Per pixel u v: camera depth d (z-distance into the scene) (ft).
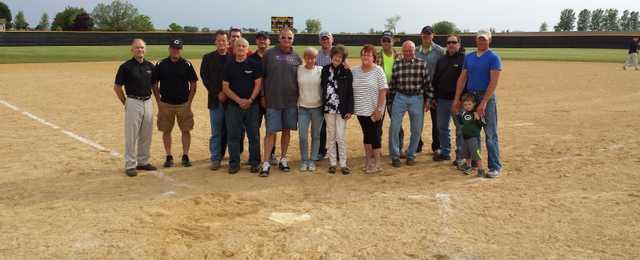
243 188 19.93
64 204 17.63
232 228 15.44
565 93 51.67
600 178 20.65
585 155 24.84
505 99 48.14
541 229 15.24
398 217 16.35
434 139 25.86
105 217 16.34
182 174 22.06
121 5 280.92
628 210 16.76
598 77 68.18
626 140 28.02
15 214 16.55
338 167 23.52
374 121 21.94
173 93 22.65
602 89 54.29
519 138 29.66
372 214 16.66
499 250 13.74
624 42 139.33
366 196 18.75
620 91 52.08
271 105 21.77
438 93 24.00
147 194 18.97
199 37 148.05
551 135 30.25
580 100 46.09
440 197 18.49
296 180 21.16
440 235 14.82
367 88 21.71
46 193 18.93
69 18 294.87
